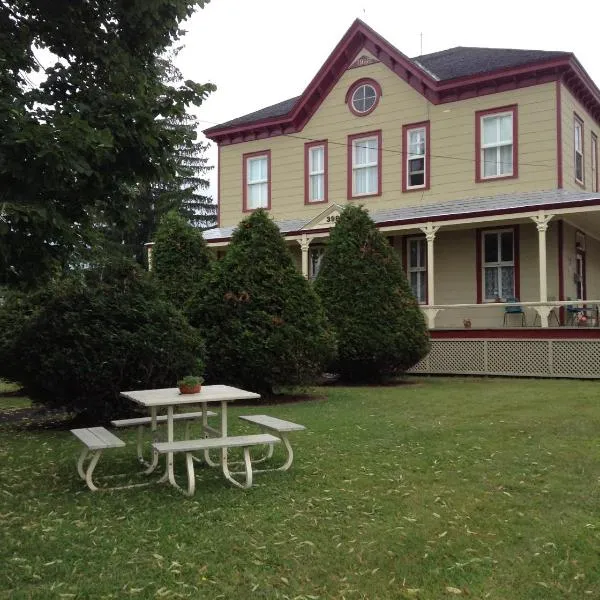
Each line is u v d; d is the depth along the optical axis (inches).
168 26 270.4
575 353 535.5
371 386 515.8
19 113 207.9
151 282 368.5
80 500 205.8
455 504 197.9
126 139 240.4
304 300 440.8
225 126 839.7
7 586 144.9
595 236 722.8
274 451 272.4
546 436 284.8
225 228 841.5
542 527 179.0
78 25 260.5
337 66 763.4
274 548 165.3
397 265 537.6
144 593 141.5
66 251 252.2
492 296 663.1
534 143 650.8
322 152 776.9
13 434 331.0
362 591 144.2
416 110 717.3
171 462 219.5
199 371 356.8
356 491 212.1
